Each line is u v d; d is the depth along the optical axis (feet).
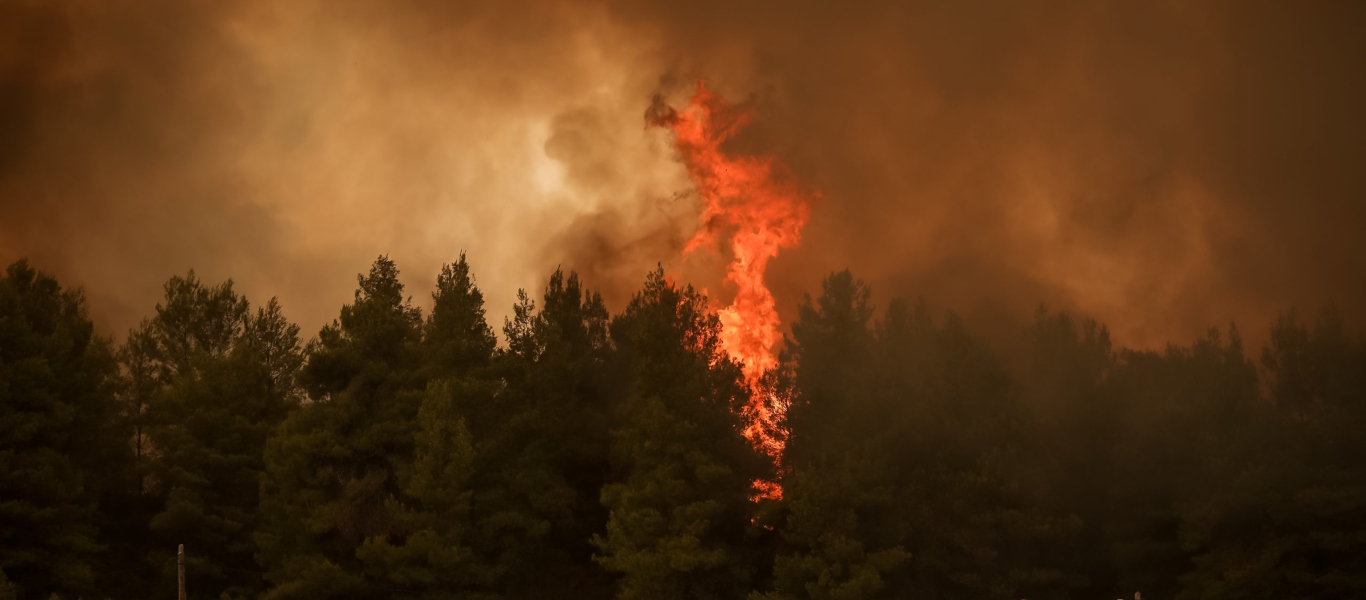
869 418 150.10
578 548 178.81
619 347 181.06
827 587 138.41
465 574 144.56
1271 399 154.30
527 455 162.09
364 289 169.07
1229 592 138.21
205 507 158.51
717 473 143.54
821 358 161.07
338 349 150.61
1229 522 146.30
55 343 154.30
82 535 147.02
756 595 140.15
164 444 159.94
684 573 145.18
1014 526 145.38
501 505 155.74
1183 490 155.94
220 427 163.02
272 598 136.87
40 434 147.95
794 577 142.10
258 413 174.50
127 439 177.88
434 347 158.61
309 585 138.00
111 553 165.48
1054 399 165.68
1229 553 145.07
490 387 155.33
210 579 159.84
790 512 147.43
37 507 142.00
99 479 165.37
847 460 143.74
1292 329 153.48
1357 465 140.26
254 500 165.48
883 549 146.00
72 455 160.25
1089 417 162.71
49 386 150.20
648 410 147.54
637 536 143.74
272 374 186.60
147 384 181.68
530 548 157.38
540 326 172.24
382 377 152.46
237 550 158.20
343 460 148.46
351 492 143.02
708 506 142.20
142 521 169.68
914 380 161.68
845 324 161.99
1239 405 155.53
